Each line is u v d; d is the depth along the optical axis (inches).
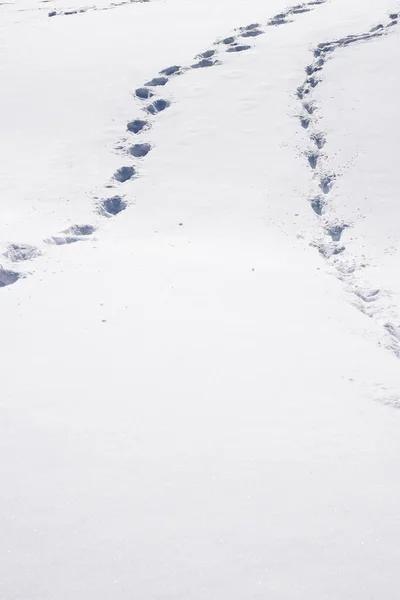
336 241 1046.4
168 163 1328.7
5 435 427.8
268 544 335.0
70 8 2524.6
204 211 1139.3
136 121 1504.7
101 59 1844.2
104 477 384.8
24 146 1412.4
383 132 1342.3
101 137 1435.8
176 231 1065.5
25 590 302.7
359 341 629.6
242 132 1413.6
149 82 1680.6
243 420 448.1
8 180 1261.1
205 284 740.7
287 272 831.7
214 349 560.7
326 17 1953.7
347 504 368.8
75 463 398.0
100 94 1626.5
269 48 1777.8
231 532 342.6
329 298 757.3
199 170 1289.4
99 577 311.3
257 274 800.9
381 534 346.3
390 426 459.8
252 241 1007.6
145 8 2418.8
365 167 1240.8
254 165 1289.4
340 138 1348.4
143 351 553.3
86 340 575.8
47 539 335.3
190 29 2044.8
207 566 319.0
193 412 456.1
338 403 482.0
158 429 434.6
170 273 778.2
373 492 381.1
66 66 1815.9
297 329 625.0
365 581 313.3
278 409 464.8
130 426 438.0
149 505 361.7
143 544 332.8
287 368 532.4
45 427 436.5
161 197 1203.2
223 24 2052.2
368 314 767.1
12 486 376.5
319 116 1444.4
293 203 1165.1
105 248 903.7
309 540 339.0
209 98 1565.0
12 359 542.0
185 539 337.1
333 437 434.3
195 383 497.7
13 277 772.0
